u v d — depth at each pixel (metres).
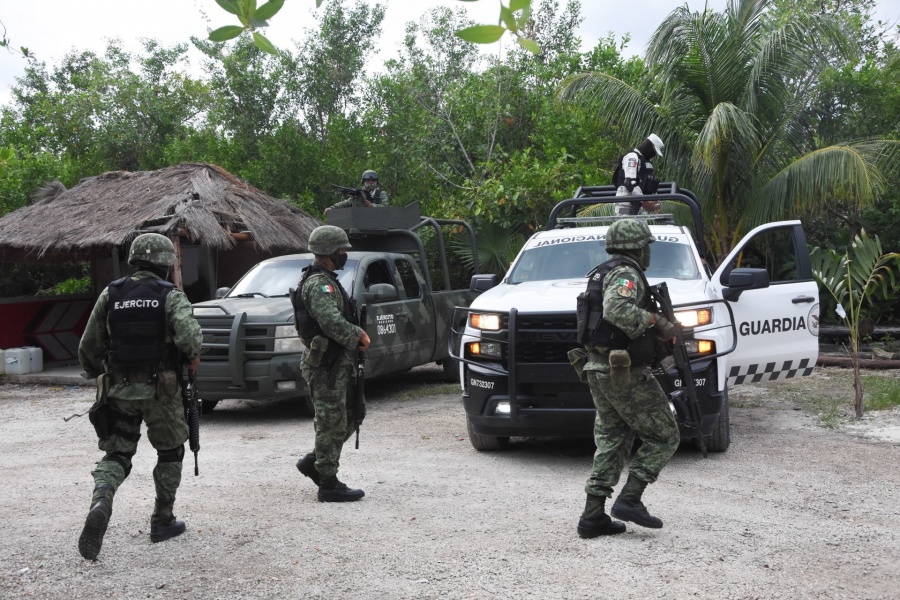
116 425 4.61
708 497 5.56
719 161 13.38
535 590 3.98
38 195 15.20
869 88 14.34
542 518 5.15
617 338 4.58
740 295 7.23
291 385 8.72
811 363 7.75
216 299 9.62
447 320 11.29
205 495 5.82
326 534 4.89
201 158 20.48
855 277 8.44
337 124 19.25
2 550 4.72
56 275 20.03
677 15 13.37
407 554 4.52
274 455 7.16
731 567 4.25
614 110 14.00
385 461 6.82
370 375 9.46
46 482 6.38
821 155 12.67
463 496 5.70
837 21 13.11
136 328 4.56
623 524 4.82
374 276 9.95
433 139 18.73
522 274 7.84
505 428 6.52
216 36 2.51
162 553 4.62
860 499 5.49
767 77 13.30
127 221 12.41
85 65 29.36
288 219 13.98
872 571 4.19
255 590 4.07
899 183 14.48
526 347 6.39
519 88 18.83
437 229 11.83
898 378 10.67
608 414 4.76
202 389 8.76
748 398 9.59
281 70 21.56
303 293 5.41
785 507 5.32
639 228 4.71
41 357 13.24
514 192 15.43
